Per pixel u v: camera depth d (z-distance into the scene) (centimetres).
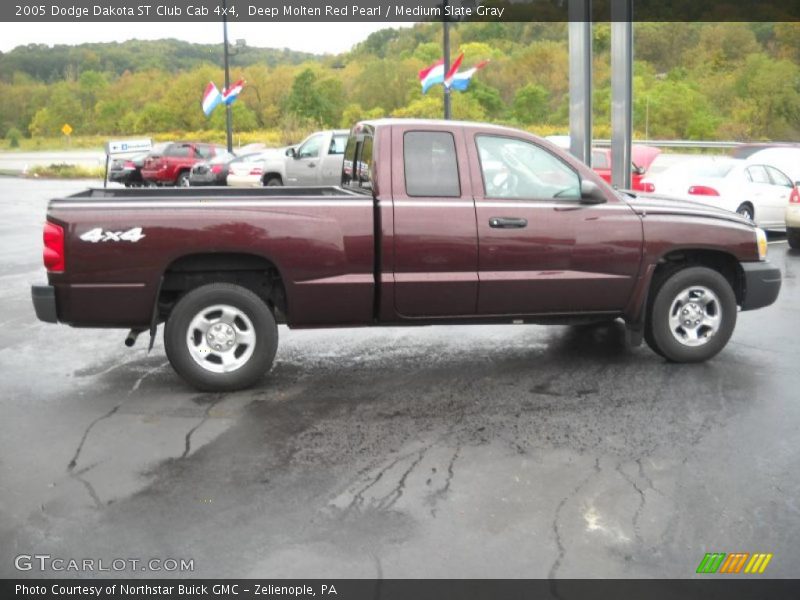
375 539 394
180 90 6962
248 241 607
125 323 609
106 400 612
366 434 538
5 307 958
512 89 4575
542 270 654
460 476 469
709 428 545
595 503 432
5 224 1811
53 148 6700
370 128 668
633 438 528
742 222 704
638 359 720
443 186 638
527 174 655
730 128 3384
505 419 566
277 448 514
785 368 688
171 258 600
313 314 631
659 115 3272
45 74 9106
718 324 698
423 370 690
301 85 5150
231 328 625
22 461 494
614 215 664
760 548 385
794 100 3453
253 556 379
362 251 624
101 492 450
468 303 646
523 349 758
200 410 588
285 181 2052
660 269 702
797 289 1046
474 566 369
